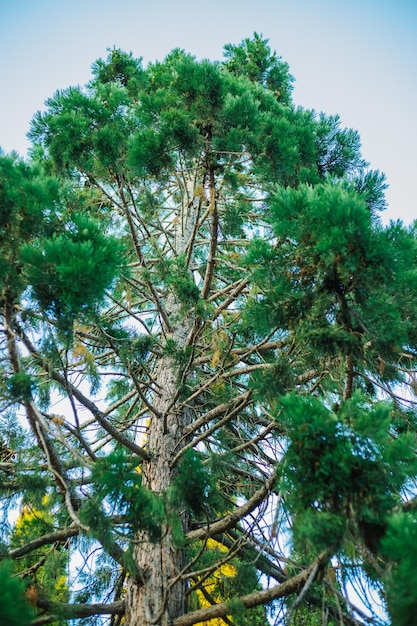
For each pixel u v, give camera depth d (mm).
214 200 5805
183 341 7129
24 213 4184
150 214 6484
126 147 5883
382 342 3936
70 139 5945
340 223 3656
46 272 3818
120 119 6352
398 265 3703
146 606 4191
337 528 2959
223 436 6059
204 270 8305
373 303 3941
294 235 3971
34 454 4801
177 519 3738
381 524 3014
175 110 5707
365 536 3119
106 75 9820
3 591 2502
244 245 7766
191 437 6250
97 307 4090
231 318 6145
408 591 2479
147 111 6332
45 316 3975
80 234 4102
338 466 3059
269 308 4055
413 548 2494
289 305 4000
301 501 3123
